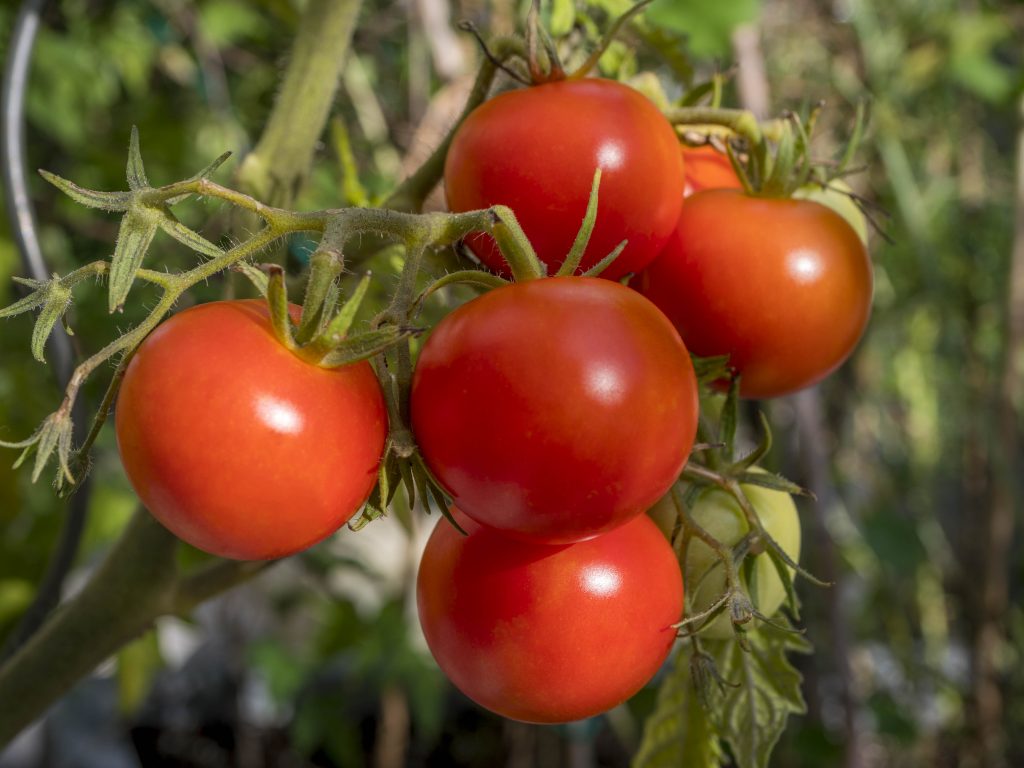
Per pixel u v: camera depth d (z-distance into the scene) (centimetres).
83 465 23
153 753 141
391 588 112
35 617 45
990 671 105
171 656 142
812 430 73
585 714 27
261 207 22
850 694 75
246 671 142
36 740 115
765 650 33
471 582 26
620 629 26
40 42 86
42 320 22
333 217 22
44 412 80
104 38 101
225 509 22
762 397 32
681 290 29
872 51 91
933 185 102
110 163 90
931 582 112
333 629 104
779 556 27
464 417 22
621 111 27
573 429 22
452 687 143
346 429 22
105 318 83
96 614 35
